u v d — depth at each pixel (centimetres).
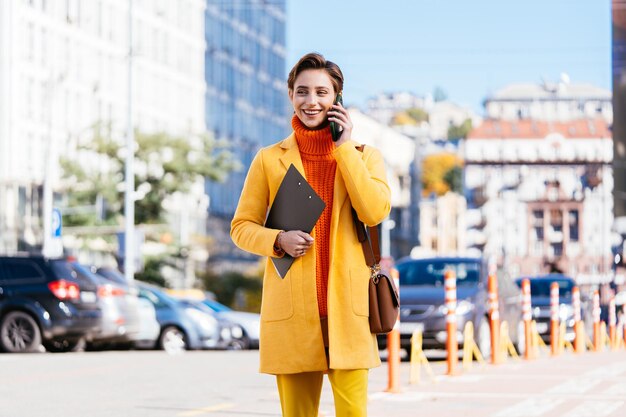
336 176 624
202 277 7244
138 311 2608
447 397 1433
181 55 9200
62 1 7675
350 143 615
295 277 622
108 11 8206
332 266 620
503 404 1350
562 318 2825
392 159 14825
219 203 9519
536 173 17550
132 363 2025
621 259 7044
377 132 14000
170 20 9019
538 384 1617
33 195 7275
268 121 11019
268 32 11081
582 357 2370
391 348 1504
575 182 17438
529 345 2266
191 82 9344
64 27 7669
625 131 8562
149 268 6606
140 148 6544
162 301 2980
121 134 6612
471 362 2039
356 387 624
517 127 17800
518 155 17575
